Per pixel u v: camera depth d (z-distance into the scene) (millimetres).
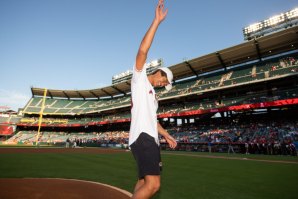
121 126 53125
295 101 25312
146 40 1952
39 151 22875
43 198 4980
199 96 40219
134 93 2148
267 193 5508
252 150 24484
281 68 31516
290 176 8164
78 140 45562
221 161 14117
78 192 5594
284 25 36688
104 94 62344
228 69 40250
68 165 11344
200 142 30578
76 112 59938
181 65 41188
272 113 32688
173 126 42062
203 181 7141
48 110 61406
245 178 7742
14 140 52938
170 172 9219
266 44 33000
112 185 6621
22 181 6898
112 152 24016
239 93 36875
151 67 55469
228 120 36625
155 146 1997
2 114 59281
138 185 2162
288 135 25234
